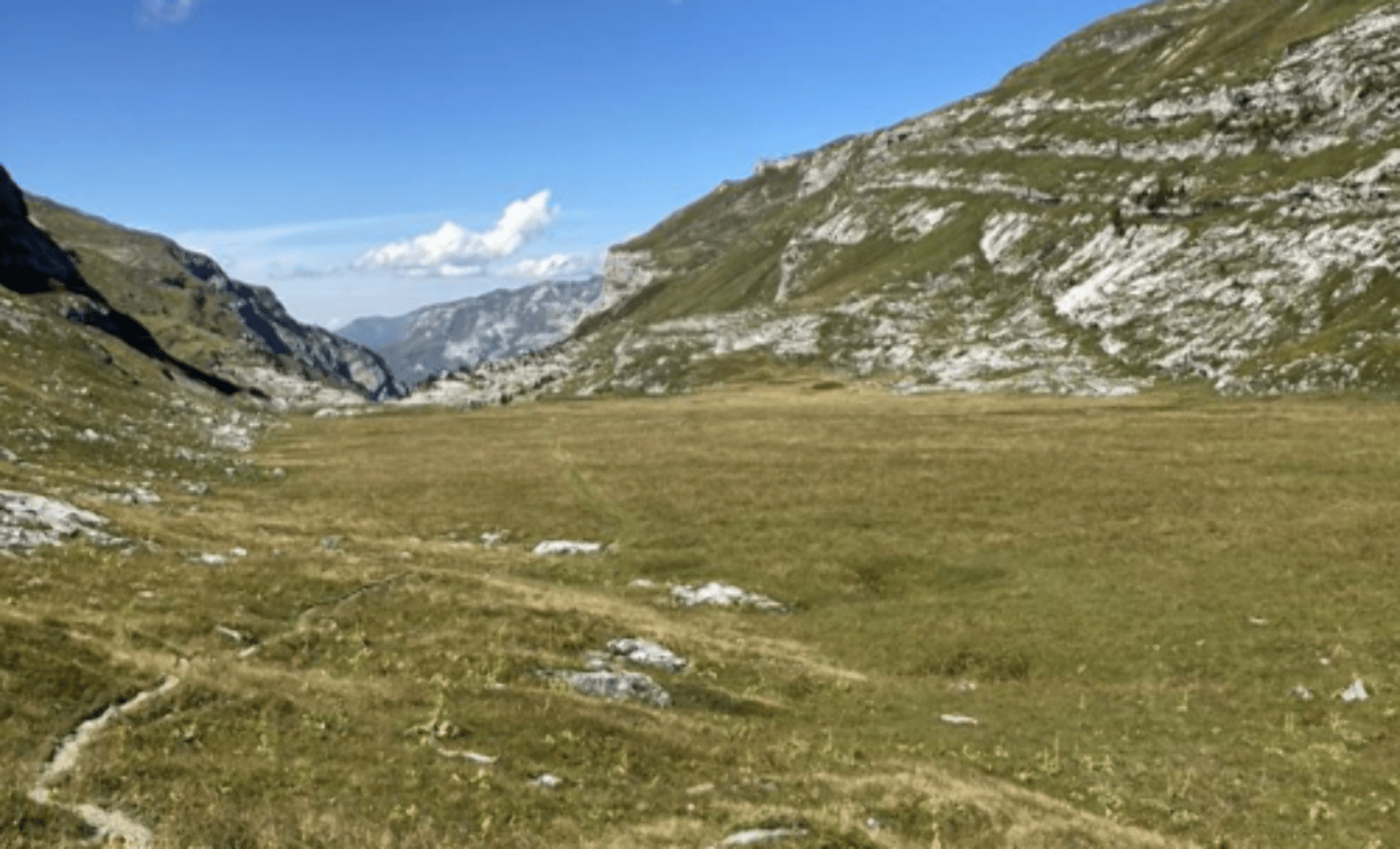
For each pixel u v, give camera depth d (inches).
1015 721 1494.8
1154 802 1184.2
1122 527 2471.7
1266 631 1747.0
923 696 1606.8
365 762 956.6
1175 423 4069.9
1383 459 2957.7
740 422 5142.7
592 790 987.3
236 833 762.8
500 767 1008.2
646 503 3068.4
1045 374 6491.1
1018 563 2279.8
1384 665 1566.2
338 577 1769.2
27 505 1736.0
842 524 2694.4
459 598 1718.8
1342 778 1240.8
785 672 1635.1
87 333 6373.0
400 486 3442.4
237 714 1030.4
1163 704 1528.1
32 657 1027.3
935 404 5748.0
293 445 4852.4
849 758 1226.6
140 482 2878.9
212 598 1492.4
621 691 1382.9
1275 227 6722.4
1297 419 3917.3
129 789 820.0
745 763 1148.5
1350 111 7524.6
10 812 732.0
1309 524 2322.8
